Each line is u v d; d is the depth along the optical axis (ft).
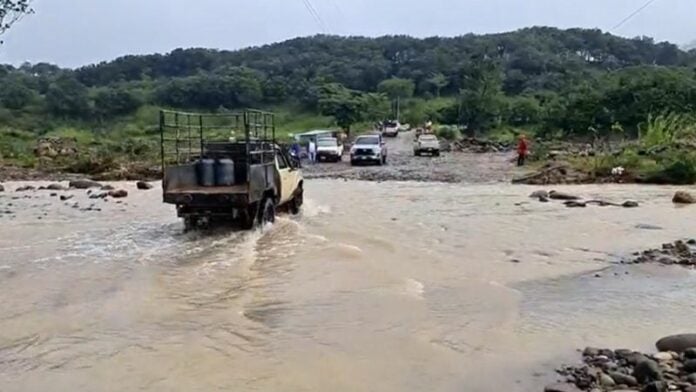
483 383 18.61
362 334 22.79
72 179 92.48
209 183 45.78
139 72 378.53
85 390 18.25
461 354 20.95
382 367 19.84
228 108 297.53
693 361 19.13
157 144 146.92
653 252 37.27
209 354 20.88
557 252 37.52
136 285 29.45
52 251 37.14
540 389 18.13
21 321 24.30
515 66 338.54
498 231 44.88
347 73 373.81
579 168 94.12
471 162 128.06
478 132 248.93
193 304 26.45
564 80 297.94
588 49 350.43
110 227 45.73
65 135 200.44
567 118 185.57
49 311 25.53
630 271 32.71
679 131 114.73
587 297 27.84
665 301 27.22
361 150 121.70
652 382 17.75
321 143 134.72
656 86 173.88
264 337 22.45
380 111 293.64
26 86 291.38
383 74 377.09
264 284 29.53
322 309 25.68
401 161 133.59
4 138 160.76
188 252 36.86
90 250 37.47
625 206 59.06
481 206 59.26
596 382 18.44
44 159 117.19
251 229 43.42
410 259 35.14
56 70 365.81
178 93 296.30
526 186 80.84
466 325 23.85
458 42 412.77
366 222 48.75
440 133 234.17
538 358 20.54
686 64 304.30
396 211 55.57
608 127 173.17
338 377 19.07
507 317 24.82
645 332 23.20
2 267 32.99
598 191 73.77
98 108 279.69
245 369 19.65
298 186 54.70
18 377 19.21
